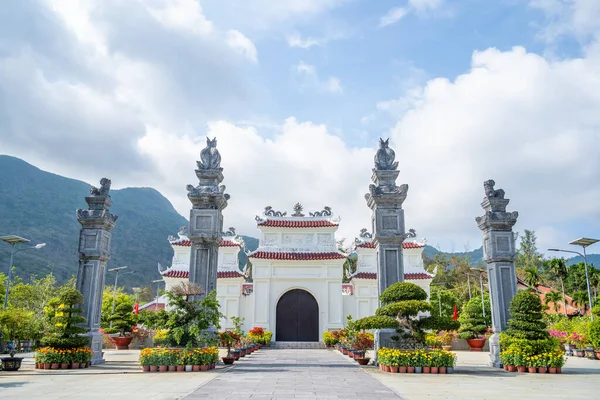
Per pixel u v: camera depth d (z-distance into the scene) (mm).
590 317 35969
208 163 23766
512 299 20766
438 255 94312
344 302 39812
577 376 17500
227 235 41969
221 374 17547
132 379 15953
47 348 19812
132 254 142250
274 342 37531
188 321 19656
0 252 100938
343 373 18141
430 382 15453
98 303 22766
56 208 152000
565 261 72125
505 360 19391
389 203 22734
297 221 41469
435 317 18875
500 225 22516
